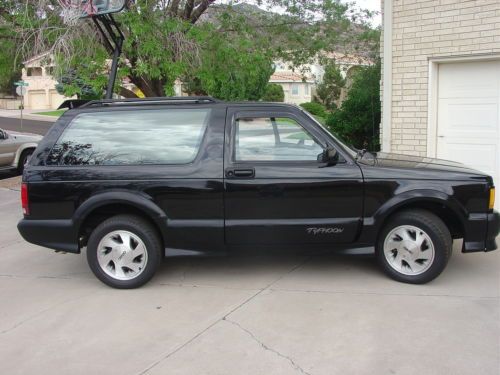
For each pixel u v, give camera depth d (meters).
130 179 5.02
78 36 8.87
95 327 4.29
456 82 7.84
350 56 13.54
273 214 4.98
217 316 4.41
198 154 5.04
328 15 12.20
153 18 9.14
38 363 3.73
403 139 8.22
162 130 5.15
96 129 5.22
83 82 9.34
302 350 3.77
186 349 3.85
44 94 53.09
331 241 5.02
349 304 4.54
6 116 42.84
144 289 5.12
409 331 4.00
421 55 7.88
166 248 5.10
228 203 4.98
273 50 11.84
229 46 9.84
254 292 4.92
